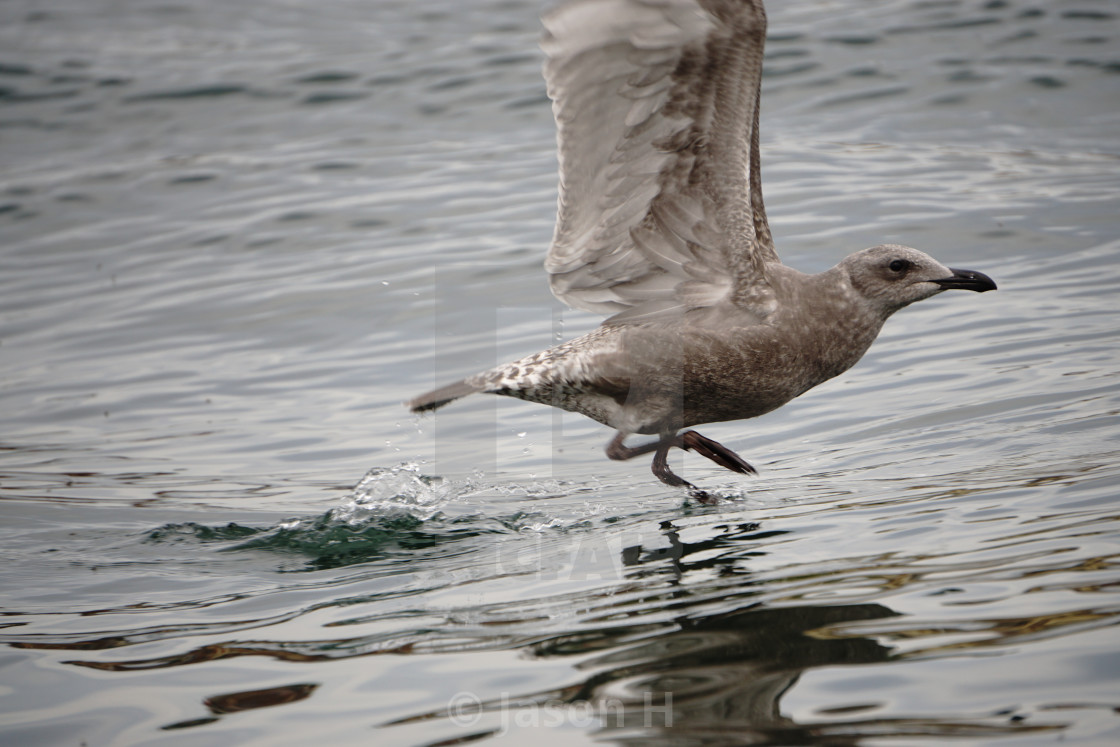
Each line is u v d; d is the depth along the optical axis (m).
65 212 22.33
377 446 12.70
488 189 21.06
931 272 10.40
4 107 28.02
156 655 7.62
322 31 33.41
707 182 9.27
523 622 7.60
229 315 17.23
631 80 8.38
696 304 10.06
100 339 16.91
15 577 9.48
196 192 22.78
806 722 5.79
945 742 5.48
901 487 9.80
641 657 6.76
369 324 16.31
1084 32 26.05
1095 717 5.56
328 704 6.61
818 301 10.38
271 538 10.26
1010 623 6.66
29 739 6.44
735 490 10.49
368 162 23.44
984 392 12.13
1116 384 11.64
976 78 24.31
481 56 29.38
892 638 6.66
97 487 11.98
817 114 23.52
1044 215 17.91
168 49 32.19
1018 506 8.80
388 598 8.46
